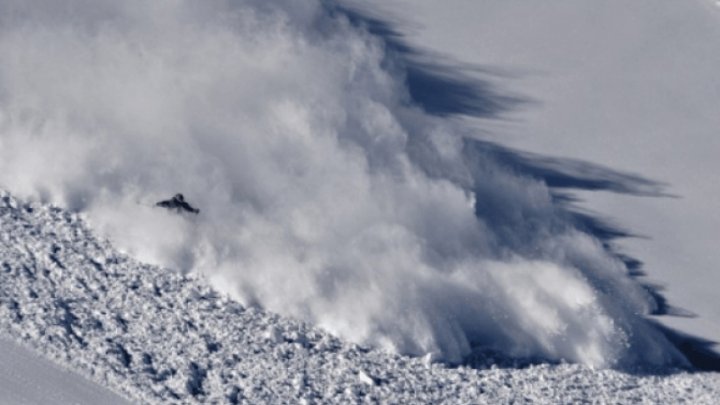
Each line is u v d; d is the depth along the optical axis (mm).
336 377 61156
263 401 56875
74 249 63656
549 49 114375
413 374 64188
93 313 59031
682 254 86500
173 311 61688
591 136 100500
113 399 52688
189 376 56719
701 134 105062
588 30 119688
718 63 118188
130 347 57438
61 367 53688
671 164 99312
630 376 71062
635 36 120000
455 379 65062
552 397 65625
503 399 64000
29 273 60219
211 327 61562
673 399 69250
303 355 62156
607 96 108188
